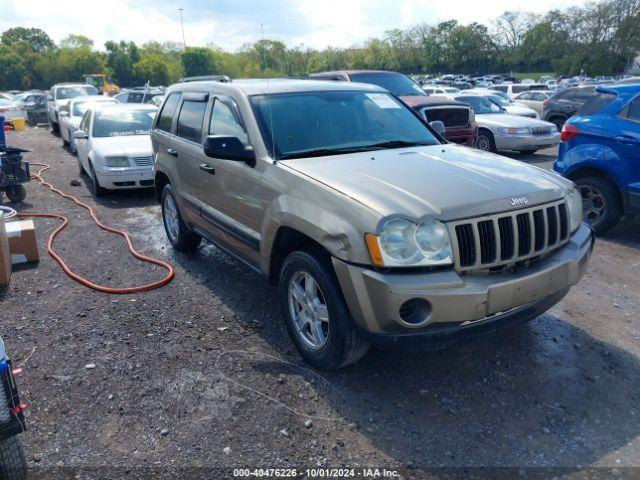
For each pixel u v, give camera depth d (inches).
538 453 118.6
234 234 182.5
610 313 184.5
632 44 2522.1
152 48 4424.2
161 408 135.0
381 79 475.5
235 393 140.3
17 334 174.2
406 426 127.4
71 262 244.2
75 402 137.9
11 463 102.9
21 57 4210.1
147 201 374.0
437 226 123.0
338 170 148.3
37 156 599.2
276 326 177.9
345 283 128.3
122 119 429.1
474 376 147.1
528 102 914.7
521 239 131.6
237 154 165.0
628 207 251.1
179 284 216.1
